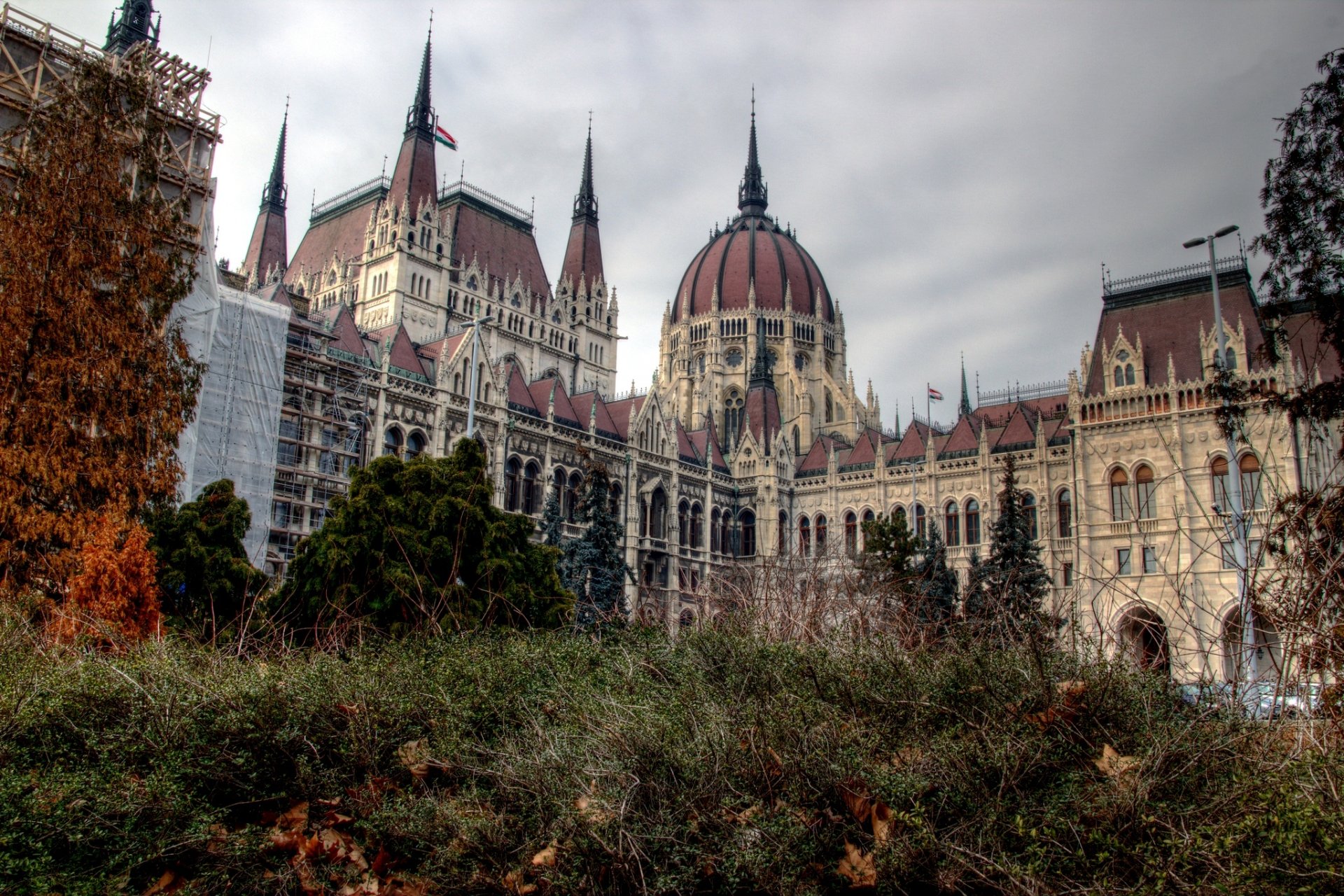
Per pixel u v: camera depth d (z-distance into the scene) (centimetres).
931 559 5625
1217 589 6084
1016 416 8275
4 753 1088
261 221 12000
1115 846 974
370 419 6012
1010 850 1057
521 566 3066
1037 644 1325
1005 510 5478
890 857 1032
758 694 1423
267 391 5188
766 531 8981
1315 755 1038
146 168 3556
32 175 3191
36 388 2988
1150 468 6731
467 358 6688
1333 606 1313
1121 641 1490
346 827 1195
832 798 1151
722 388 12638
